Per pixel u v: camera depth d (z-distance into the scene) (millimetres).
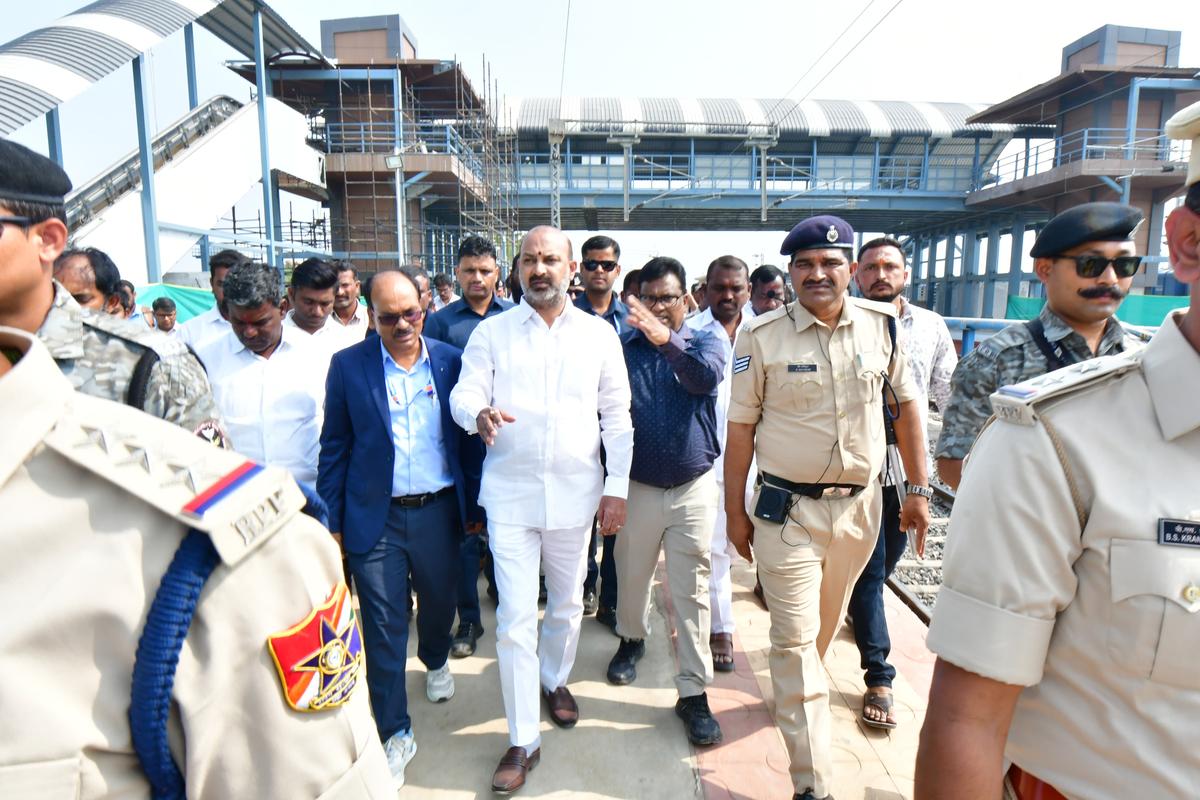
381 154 15695
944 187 26625
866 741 2707
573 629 2801
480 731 2795
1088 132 21625
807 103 26547
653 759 2615
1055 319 2180
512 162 25031
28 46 7707
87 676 639
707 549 2805
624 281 4492
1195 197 839
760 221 28594
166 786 696
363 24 18516
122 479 663
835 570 2410
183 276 11383
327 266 3418
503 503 2539
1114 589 872
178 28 9430
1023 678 924
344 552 2566
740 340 2463
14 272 1040
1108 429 911
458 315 4086
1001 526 935
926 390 3504
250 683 697
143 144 9320
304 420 2941
